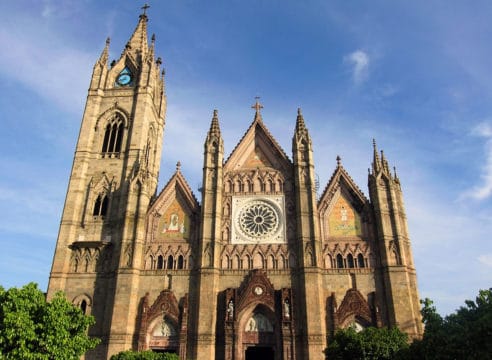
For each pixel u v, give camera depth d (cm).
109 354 5688
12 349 3903
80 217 6962
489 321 3231
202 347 5666
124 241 6462
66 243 6638
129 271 6225
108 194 7138
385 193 6519
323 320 5759
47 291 6297
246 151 7306
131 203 6775
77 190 7106
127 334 5834
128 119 7788
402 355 3934
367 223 6444
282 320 5728
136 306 6119
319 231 6419
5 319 3916
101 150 7562
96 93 8062
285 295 5888
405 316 5669
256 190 6900
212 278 6094
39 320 4156
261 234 6531
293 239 6444
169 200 6962
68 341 4162
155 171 8188
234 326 5769
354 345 4406
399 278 5894
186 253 6462
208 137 7212
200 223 6575
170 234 6662
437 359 3462
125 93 8062
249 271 6231
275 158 7175
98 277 6400
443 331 3619
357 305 5866
